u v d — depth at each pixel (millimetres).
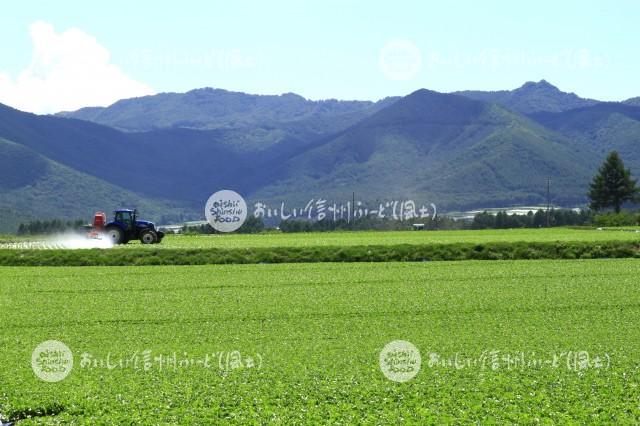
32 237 93875
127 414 19281
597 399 20250
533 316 32594
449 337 28094
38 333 29438
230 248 58156
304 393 20844
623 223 126188
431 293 39281
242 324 31109
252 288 41781
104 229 69562
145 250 57375
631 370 23031
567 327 30047
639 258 57062
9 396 20734
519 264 53281
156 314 33469
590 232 94500
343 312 33656
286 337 28359
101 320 32094
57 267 53594
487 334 28641
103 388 21500
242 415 19172
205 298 38125
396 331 29422
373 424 18438
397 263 54875
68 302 37062
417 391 21062
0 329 30281
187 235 99938
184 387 21516
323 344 26984
